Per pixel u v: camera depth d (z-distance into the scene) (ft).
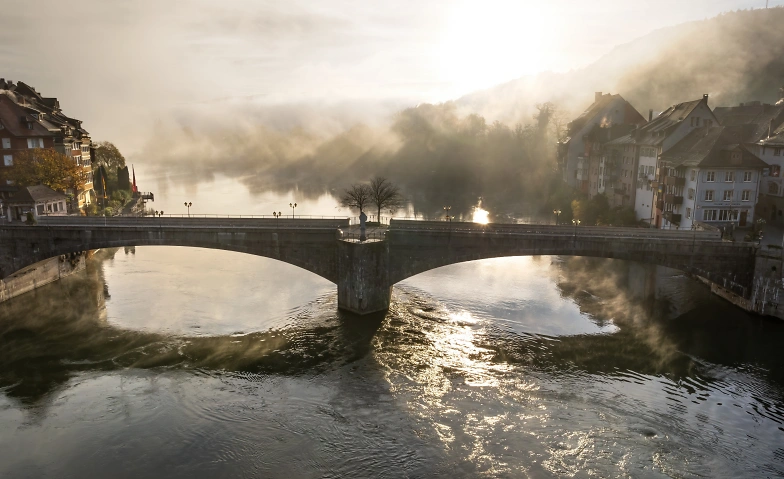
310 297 250.57
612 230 241.35
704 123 307.78
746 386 170.50
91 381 173.99
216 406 159.12
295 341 202.18
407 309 234.58
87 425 150.10
